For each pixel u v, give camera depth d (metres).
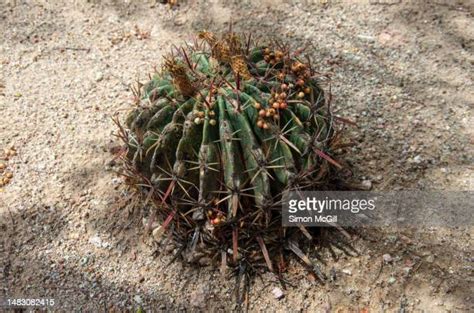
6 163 1.06
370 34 1.28
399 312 0.85
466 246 0.92
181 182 0.80
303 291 0.87
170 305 0.88
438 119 1.10
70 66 1.24
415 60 1.22
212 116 0.78
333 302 0.86
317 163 0.83
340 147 0.92
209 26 1.31
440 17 1.30
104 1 1.37
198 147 0.79
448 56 1.22
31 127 1.12
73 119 1.13
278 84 0.81
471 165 1.03
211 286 0.89
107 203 1.00
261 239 0.85
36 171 1.05
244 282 0.88
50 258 0.94
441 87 1.16
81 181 1.03
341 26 1.30
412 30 1.28
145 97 0.86
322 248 0.91
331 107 1.09
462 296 0.86
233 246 0.82
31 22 1.33
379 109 1.12
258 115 0.78
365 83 1.17
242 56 0.83
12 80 1.21
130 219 0.97
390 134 1.07
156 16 1.34
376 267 0.89
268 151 0.78
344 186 0.96
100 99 1.17
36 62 1.25
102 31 1.31
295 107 0.82
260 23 1.31
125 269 0.92
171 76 0.84
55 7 1.37
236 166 0.78
